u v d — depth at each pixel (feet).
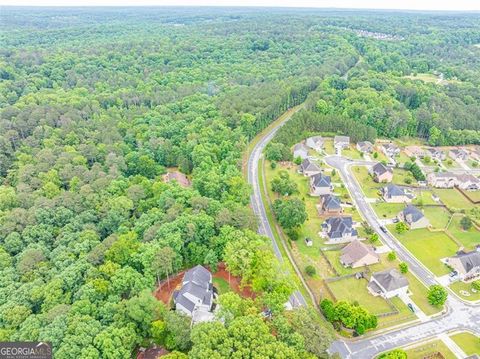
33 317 253.03
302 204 384.06
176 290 303.68
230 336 226.17
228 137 541.34
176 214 350.02
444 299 295.89
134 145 547.08
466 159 568.82
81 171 448.65
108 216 366.43
